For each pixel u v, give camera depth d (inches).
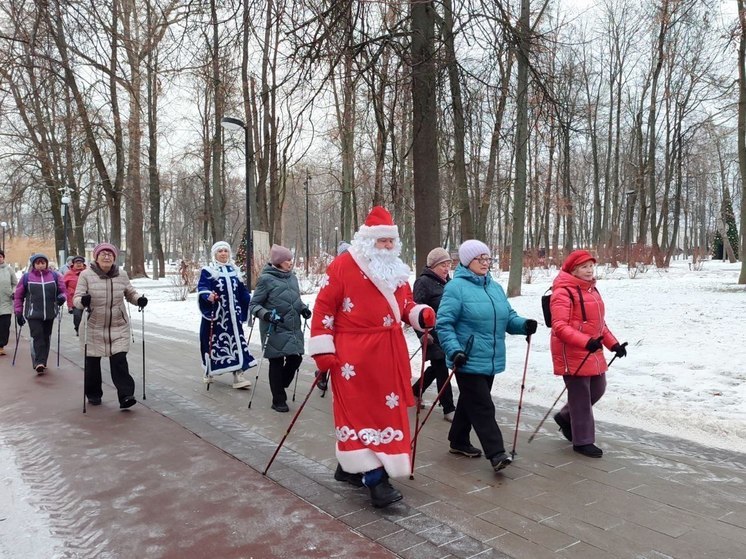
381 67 327.0
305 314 248.4
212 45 285.0
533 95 367.2
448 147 382.3
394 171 351.6
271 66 316.2
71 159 784.3
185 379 321.1
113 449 199.9
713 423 211.9
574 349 189.3
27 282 346.3
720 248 1904.5
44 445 204.5
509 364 323.0
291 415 244.4
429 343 233.8
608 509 148.9
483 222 797.2
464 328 175.3
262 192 917.2
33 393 287.3
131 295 251.3
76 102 288.7
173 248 3095.5
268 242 856.3
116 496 160.1
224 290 294.4
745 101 666.2
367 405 148.7
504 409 247.6
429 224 363.3
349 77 310.0
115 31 256.2
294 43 289.1
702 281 783.1
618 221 1688.0
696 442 201.2
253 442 207.5
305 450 198.7
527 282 880.9
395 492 150.9
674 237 1432.1
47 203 1342.3
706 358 309.1
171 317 657.6
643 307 504.1
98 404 263.6
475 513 147.5
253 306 248.4
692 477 169.9
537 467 180.1
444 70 340.8
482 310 173.9
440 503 154.0
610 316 462.3
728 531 136.3
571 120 391.9
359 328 150.6
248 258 725.3
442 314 174.6
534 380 286.5
